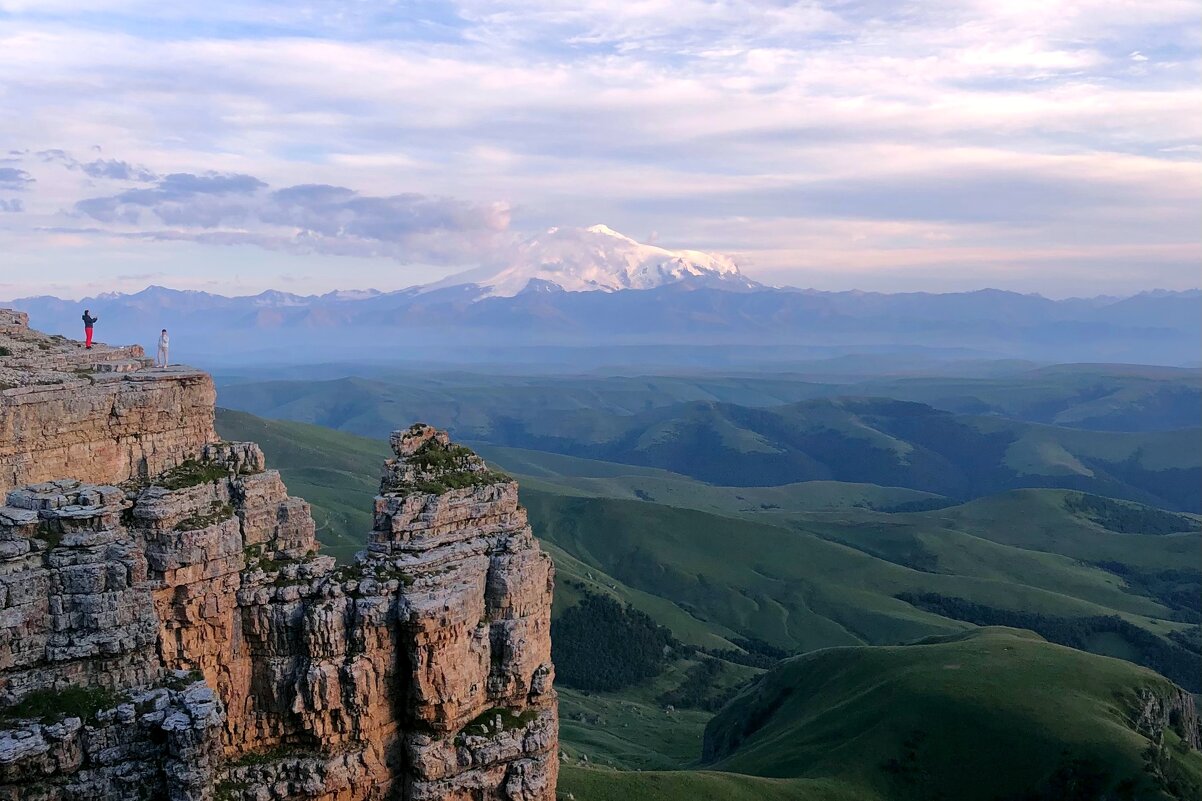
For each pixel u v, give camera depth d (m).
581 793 108.38
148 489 49.91
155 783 45.19
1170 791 119.25
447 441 62.44
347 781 51.72
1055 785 125.50
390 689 53.69
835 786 130.50
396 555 55.25
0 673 44.00
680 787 116.50
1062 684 149.38
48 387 49.22
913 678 156.75
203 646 50.12
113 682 46.16
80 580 45.47
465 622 55.00
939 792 131.38
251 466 56.03
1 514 45.12
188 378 55.69
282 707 52.03
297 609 51.94
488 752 55.16
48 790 43.16
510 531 60.88
